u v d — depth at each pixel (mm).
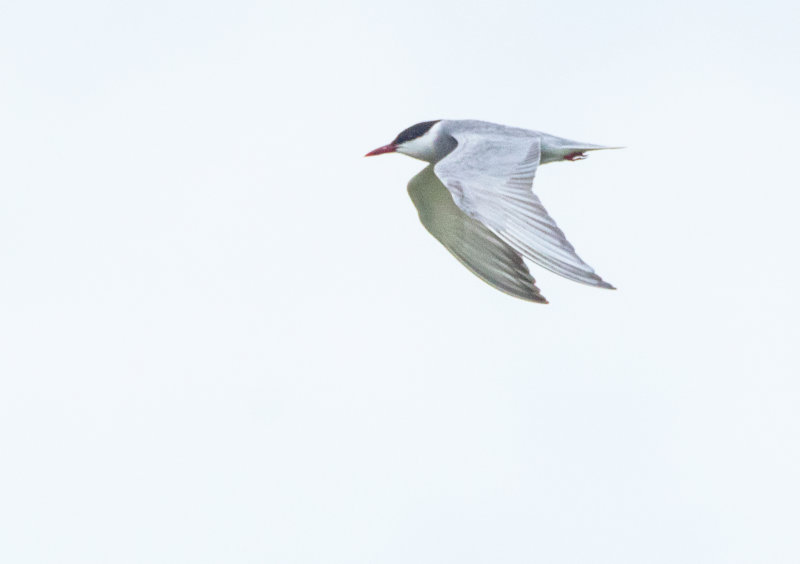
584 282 10781
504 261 14508
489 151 12531
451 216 14906
